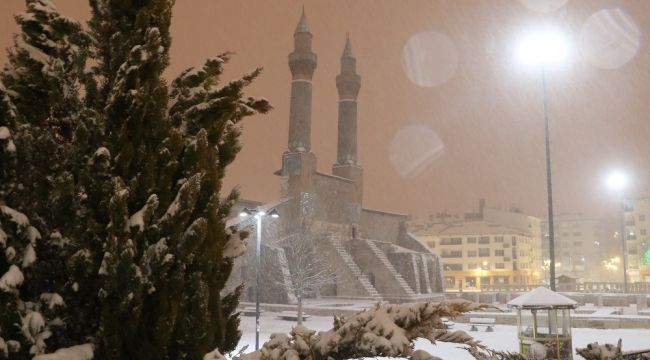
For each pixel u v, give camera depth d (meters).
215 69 5.12
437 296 67.38
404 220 79.62
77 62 4.46
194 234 4.13
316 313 44.25
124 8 4.69
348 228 68.06
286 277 50.69
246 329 33.25
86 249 3.98
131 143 4.21
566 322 15.40
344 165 71.62
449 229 114.94
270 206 57.03
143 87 4.34
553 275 24.41
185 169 4.50
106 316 3.80
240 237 5.10
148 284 3.93
